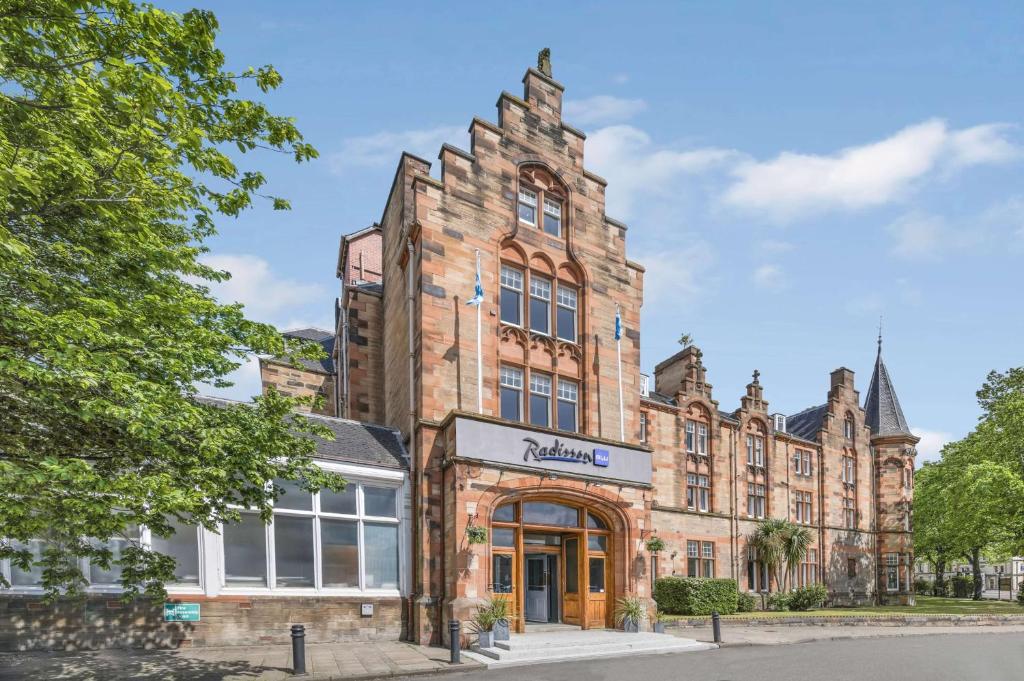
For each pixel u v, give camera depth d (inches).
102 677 461.1
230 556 629.3
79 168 299.1
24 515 323.9
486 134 835.4
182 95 338.0
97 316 343.3
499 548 719.7
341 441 730.8
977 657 646.5
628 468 819.4
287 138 389.4
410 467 741.9
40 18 289.6
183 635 588.4
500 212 831.1
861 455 1664.6
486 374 777.6
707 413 1333.7
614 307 922.7
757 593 1298.0
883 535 1651.1
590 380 871.1
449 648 638.5
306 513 672.4
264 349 430.6
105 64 305.4
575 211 910.4
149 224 401.1
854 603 1535.4
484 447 697.0
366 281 1197.7
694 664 580.4
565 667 561.3
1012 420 1418.6
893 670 557.3
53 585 414.6
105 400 312.7
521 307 840.9
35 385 324.8
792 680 504.1
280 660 550.0
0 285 328.8
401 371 844.0
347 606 677.9
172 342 367.2
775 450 1450.5
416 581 701.3
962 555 2181.3
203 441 357.7
